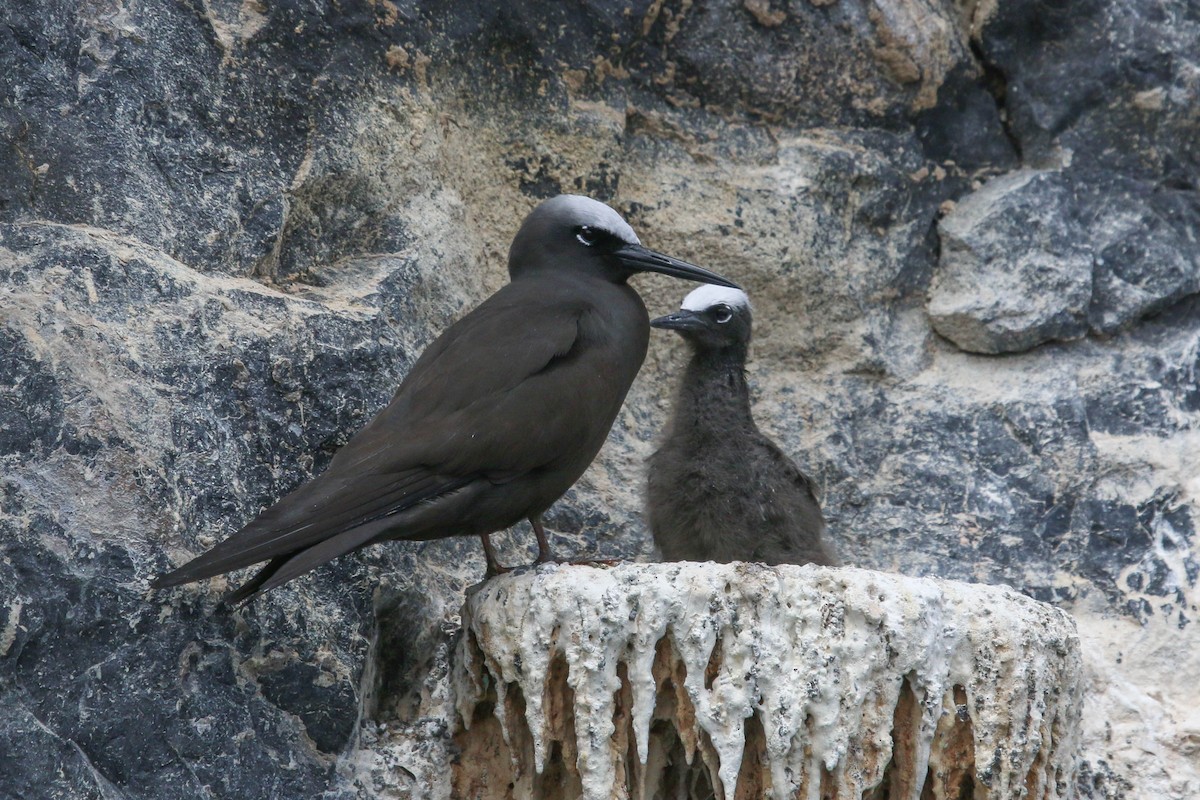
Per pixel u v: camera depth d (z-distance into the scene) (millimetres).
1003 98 14664
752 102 14180
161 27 11820
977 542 13328
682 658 9695
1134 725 12406
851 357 14047
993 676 9914
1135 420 13711
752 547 11938
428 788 10797
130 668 9805
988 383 14023
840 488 13594
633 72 13961
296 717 10438
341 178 12453
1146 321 14273
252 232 11859
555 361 10727
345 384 11414
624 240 11781
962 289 14125
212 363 10859
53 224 10805
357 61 12664
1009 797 9867
